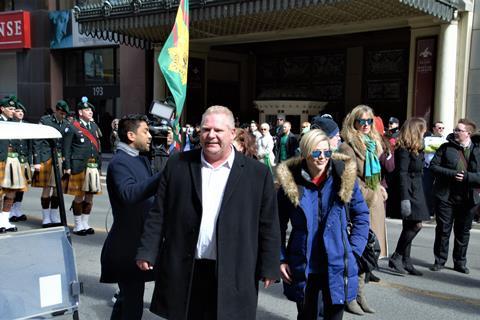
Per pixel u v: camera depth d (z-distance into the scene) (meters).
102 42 19.45
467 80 11.83
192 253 2.83
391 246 7.32
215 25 15.07
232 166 2.88
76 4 20.19
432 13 10.93
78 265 6.11
